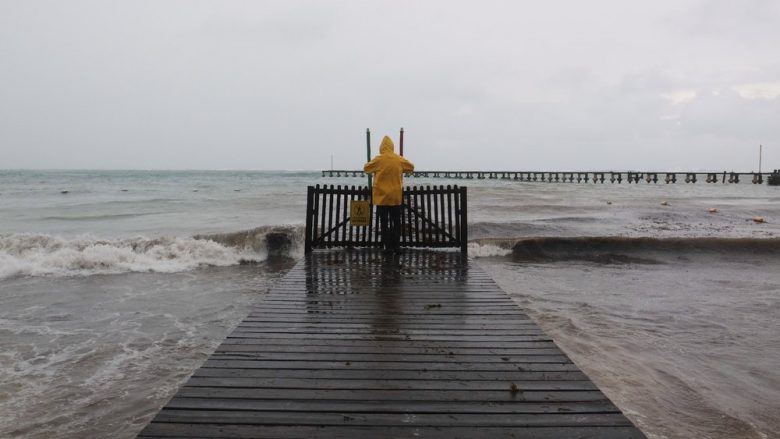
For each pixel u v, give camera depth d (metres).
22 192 40.50
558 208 25.17
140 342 6.26
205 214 21.88
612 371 5.29
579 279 10.41
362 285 6.25
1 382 5.00
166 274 10.70
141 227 17.25
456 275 6.89
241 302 8.30
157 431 2.54
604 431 2.58
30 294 8.73
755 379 5.11
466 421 2.69
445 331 4.34
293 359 3.62
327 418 2.71
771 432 4.04
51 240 12.13
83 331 6.68
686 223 19.53
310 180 81.19
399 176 8.39
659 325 7.00
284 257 12.89
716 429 4.08
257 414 2.74
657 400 4.60
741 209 25.38
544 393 3.05
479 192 41.16
